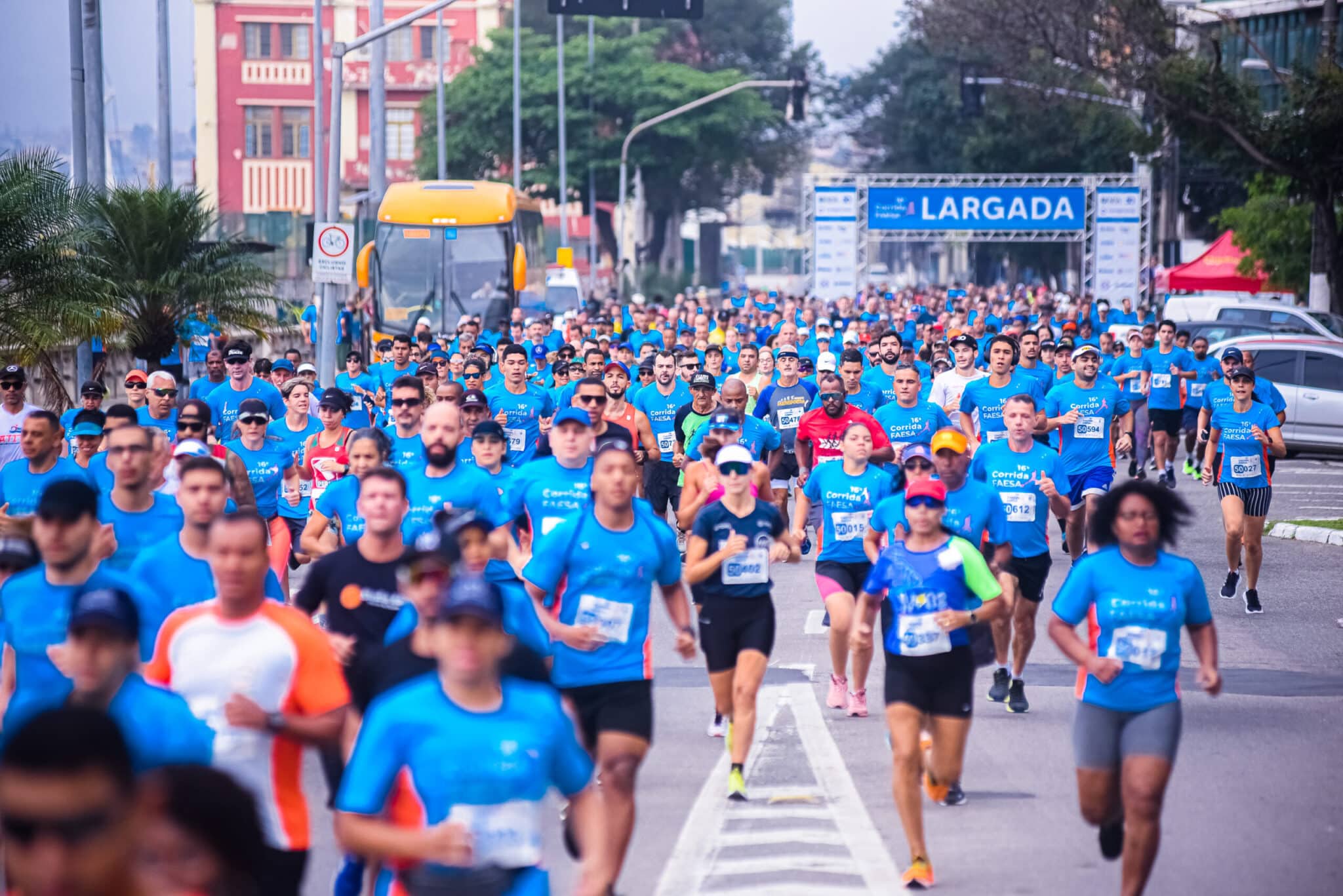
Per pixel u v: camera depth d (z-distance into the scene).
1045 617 34.69
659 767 22.30
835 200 126.62
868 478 25.44
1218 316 90.88
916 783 17.17
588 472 22.36
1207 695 26.77
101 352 53.91
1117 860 17.94
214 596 16.81
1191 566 16.52
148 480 20.33
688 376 42.81
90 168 56.44
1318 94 84.38
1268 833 18.95
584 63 174.25
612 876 16.55
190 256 56.31
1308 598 36.47
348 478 22.92
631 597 17.31
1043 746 23.44
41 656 15.40
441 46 114.06
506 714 11.18
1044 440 38.47
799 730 24.33
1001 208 127.19
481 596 10.96
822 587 25.27
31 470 25.67
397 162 187.00
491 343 61.41
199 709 13.55
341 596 17.22
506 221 82.94
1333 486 59.72
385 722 11.06
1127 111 128.12
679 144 176.25
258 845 8.17
